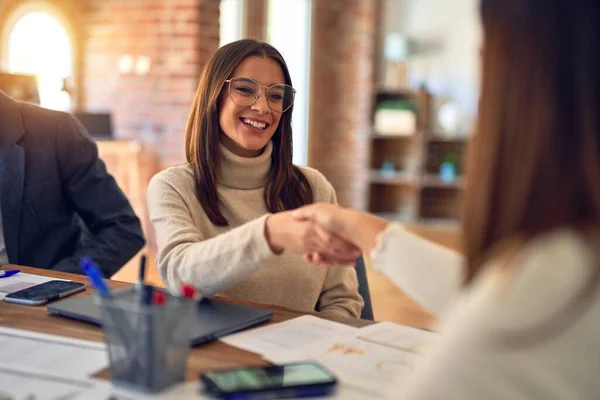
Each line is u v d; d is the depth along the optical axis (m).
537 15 0.62
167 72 5.04
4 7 4.76
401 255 1.05
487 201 0.65
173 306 0.90
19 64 4.90
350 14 7.00
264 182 1.72
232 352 1.06
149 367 0.88
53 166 1.95
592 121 0.60
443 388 0.62
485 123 0.66
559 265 0.60
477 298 0.64
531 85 0.62
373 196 7.24
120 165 5.08
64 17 5.16
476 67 0.70
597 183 0.60
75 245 2.04
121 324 0.89
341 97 7.13
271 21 6.50
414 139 6.96
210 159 1.64
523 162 0.63
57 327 1.15
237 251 1.27
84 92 5.32
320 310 1.68
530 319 0.59
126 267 4.40
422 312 3.78
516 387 0.60
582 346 0.59
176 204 1.58
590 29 0.61
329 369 0.99
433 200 7.12
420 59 6.95
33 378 0.93
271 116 1.65
